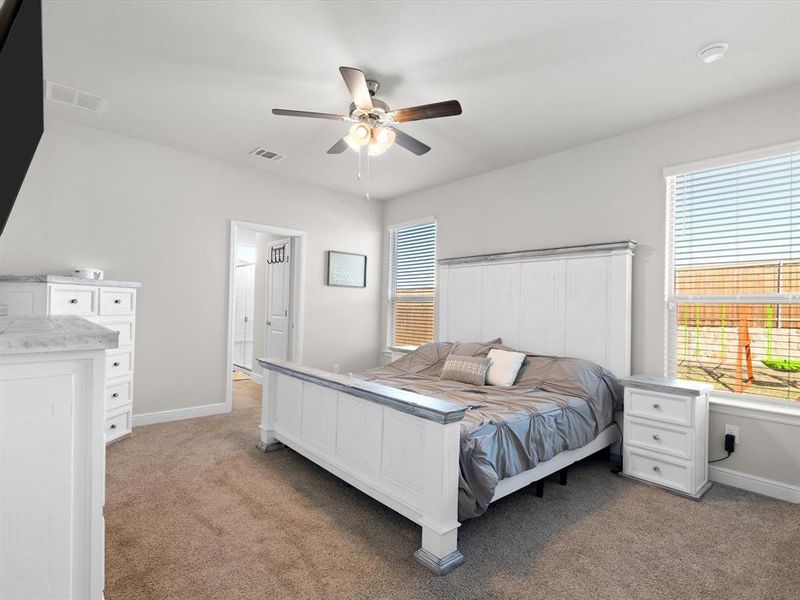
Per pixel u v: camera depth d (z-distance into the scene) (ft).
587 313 11.75
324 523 7.39
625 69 8.48
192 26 7.47
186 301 13.73
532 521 7.68
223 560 6.27
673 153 10.64
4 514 2.95
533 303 12.98
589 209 12.18
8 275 9.71
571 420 9.02
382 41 7.76
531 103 9.92
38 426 3.03
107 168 12.19
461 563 6.32
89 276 11.11
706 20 7.03
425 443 6.48
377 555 6.49
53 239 11.37
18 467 2.98
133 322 11.85
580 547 6.84
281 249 18.38
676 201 10.75
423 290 17.38
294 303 16.87
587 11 6.88
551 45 7.77
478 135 11.72
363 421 7.83
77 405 3.17
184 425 13.01
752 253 9.56
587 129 11.28
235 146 13.12
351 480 8.00
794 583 6.00
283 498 8.30
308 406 9.51
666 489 9.14
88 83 9.45
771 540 7.14
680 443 9.02
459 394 9.94
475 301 14.60
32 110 3.09
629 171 11.41
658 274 10.84
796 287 8.99
